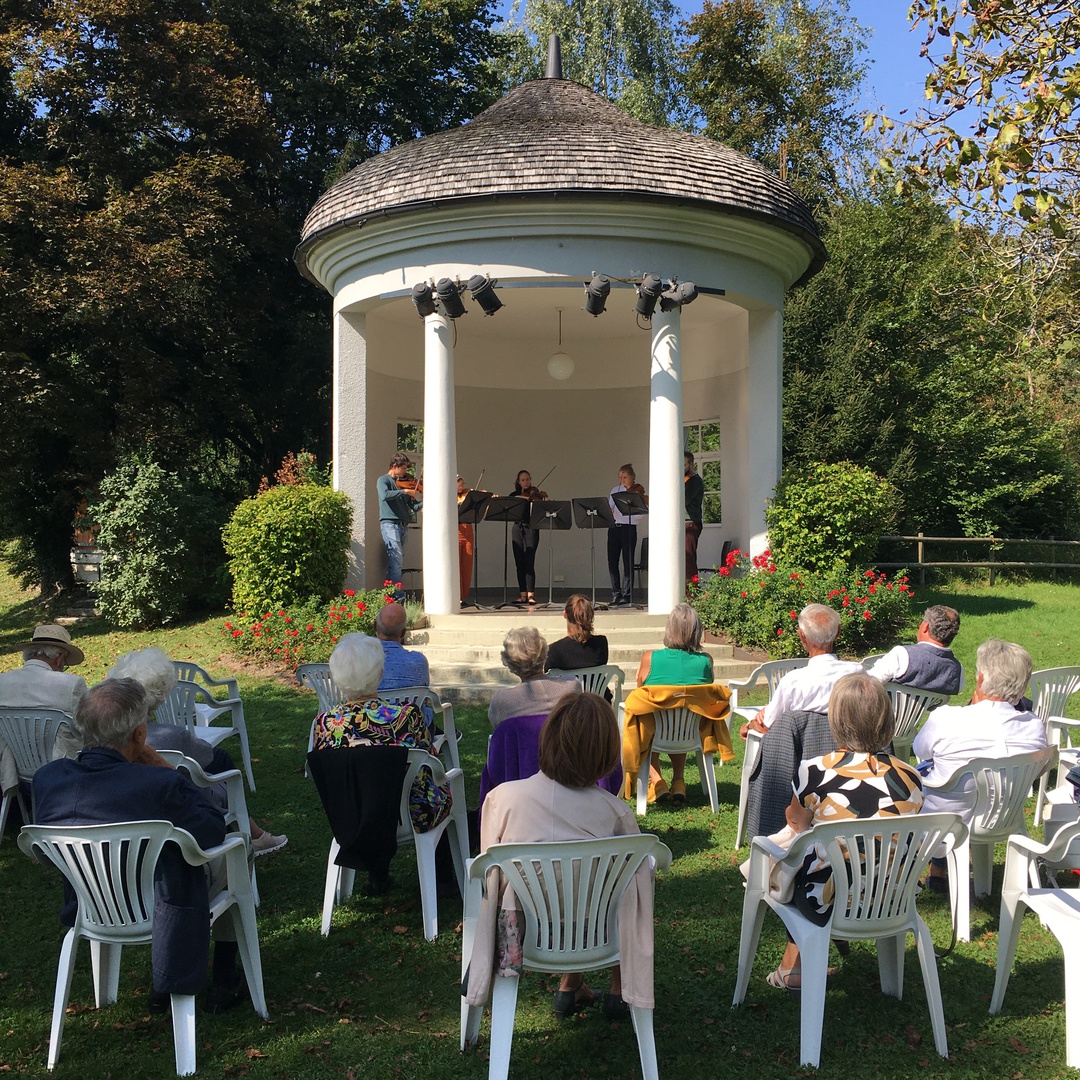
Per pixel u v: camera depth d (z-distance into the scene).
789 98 24.91
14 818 6.06
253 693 9.60
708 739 6.14
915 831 3.36
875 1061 3.37
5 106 17.83
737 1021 3.65
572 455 15.34
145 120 17.30
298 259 12.59
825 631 4.84
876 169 7.74
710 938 4.38
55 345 16.73
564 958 3.17
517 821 3.26
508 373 15.20
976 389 18.72
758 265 11.91
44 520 17.44
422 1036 3.59
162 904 3.32
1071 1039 3.33
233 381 18.98
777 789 4.29
